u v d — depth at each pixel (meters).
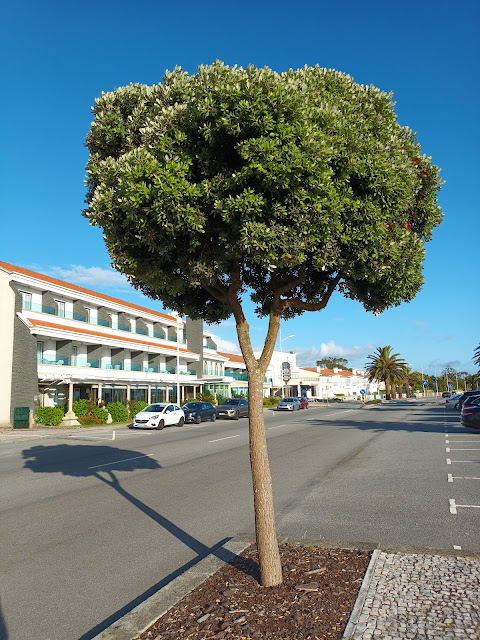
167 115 4.84
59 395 34.22
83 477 11.67
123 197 4.63
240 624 3.65
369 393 108.31
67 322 35.69
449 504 8.16
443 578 4.37
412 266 5.46
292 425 28.52
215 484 10.53
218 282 5.72
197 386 55.25
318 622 3.61
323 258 4.84
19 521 7.75
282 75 5.10
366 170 5.05
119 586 5.10
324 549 5.35
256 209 4.34
